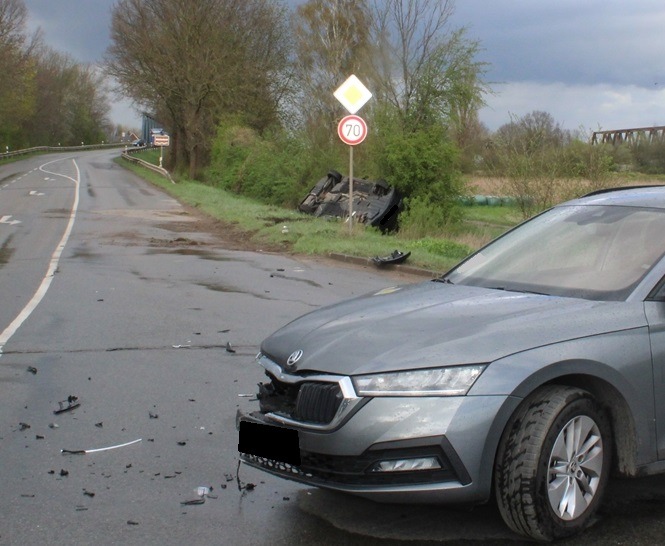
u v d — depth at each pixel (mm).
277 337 4770
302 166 32844
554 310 4336
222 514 4543
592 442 4129
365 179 27234
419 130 25703
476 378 3881
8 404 6672
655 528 4273
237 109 52156
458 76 26109
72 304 11352
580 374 4090
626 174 19344
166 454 5523
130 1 54344
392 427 3857
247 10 53312
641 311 4359
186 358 8211
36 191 40969
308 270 15289
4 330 9570
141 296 12070
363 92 18422
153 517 4504
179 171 59125
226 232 23250
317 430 4031
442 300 4758
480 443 3828
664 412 4332
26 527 4371
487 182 21484
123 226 24500
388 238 20422
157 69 54281
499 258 5457
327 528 4344
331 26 37719
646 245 4809
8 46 85938
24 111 98625
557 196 19203
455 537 4191
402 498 3867
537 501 3902
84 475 5145
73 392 7016
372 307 4816
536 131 19609
